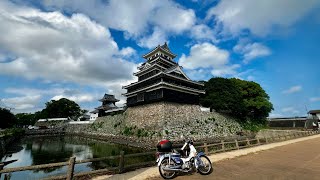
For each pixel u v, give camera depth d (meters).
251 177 7.58
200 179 7.36
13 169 6.05
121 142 33.72
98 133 48.75
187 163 7.92
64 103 85.94
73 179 7.44
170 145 7.93
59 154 23.72
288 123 57.72
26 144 34.78
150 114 33.94
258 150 15.09
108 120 48.09
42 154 23.91
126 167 8.84
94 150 26.44
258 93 47.75
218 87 44.12
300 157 12.05
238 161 10.73
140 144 29.02
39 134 58.91
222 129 38.53
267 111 49.34
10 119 54.06
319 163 10.16
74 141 39.78
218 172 8.34
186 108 35.84
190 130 33.09
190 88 37.06
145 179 7.48
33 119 91.62
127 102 42.81
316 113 60.03
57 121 77.12
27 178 13.43
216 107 41.47
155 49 45.00
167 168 7.55
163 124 29.97
